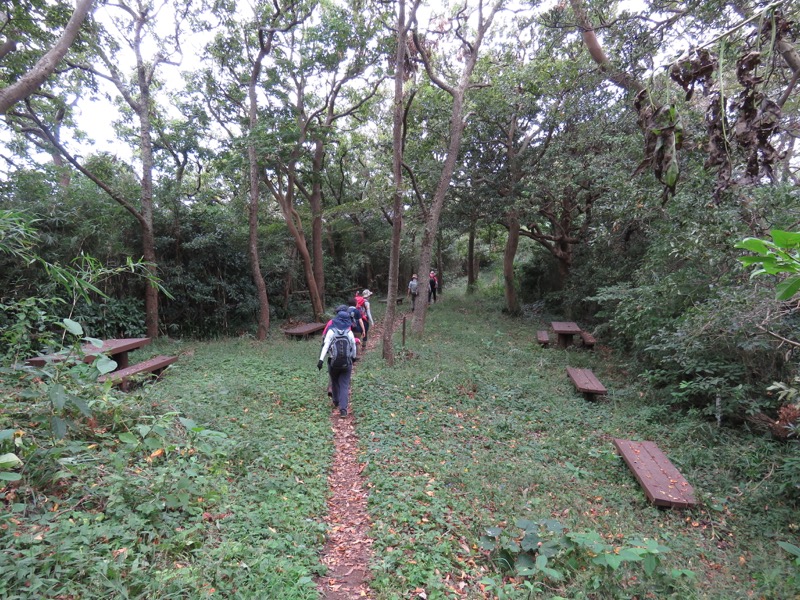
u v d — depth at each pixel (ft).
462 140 50.65
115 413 14.37
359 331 36.50
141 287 39.73
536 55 45.60
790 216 17.72
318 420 21.22
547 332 46.93
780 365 18.85
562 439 20.65
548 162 45.39
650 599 10.24
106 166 40.27
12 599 7.22
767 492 15.81
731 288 18.11
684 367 21.77
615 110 36.27
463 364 32.32
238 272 50.19
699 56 6.87
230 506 12.34
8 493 10.29
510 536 12.59
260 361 31.12
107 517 10.45
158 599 8.18
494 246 89.20
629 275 37.55
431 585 10.41
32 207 31.83
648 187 25.48
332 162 67.72
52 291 29.68
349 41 44.96
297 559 10.94
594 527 13.66
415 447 18.86
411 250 83.76
